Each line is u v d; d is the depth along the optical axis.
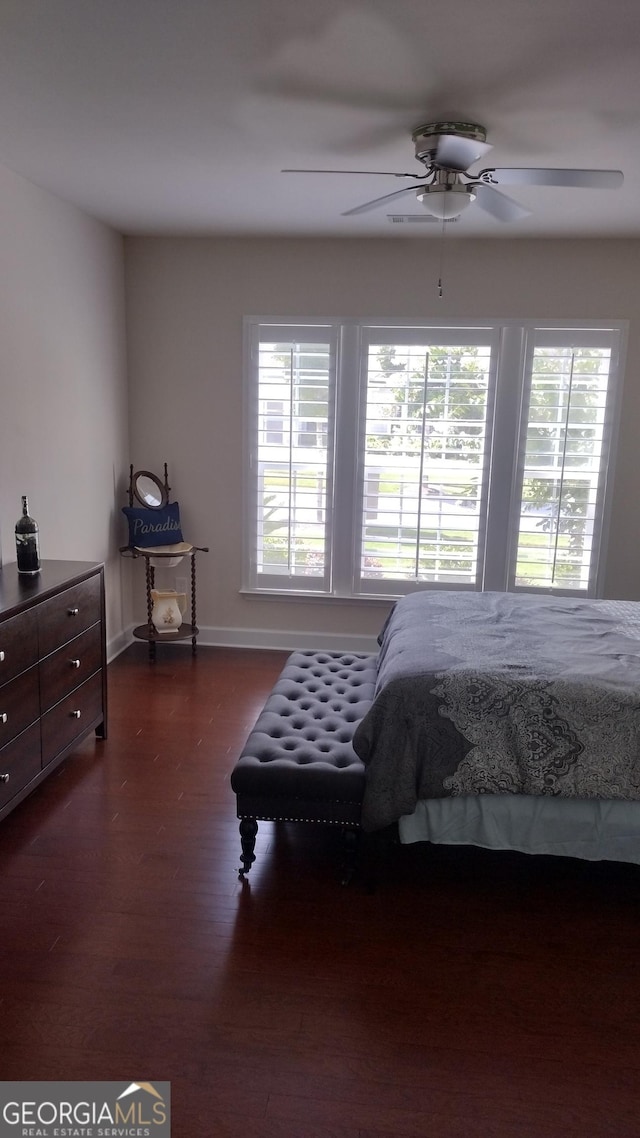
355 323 4.25
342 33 1.94
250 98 2.36
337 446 4.40
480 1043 1.81
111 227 4.11
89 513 4.04
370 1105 1.64
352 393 4.34
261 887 2.40
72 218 3.66
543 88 2.23
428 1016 1.89
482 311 4.19
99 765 3.18
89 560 4.06
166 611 4.43
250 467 4.46
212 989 1.96
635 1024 1.88
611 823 2.27
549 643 2.73
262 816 2.37
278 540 4.52
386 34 1.94
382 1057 1.76
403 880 2.46
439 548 4.39
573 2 1.76
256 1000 1.92
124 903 2.30
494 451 4.30
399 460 4.32
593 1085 1.71
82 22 1.91
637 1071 1.75
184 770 3.14
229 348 4.37
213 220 3.87
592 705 2.28
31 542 2.98
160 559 4.48
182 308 4.36
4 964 2.03
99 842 2.62
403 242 4.17
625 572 4.38
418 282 4.20
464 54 2.03
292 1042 1.80
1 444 3.12
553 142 2.67
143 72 2.19
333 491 4.44
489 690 2.32
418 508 4.35
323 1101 1.65
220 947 2.12
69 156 2.92
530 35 1.92
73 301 3.72
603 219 3.64
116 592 4.50
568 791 2.23
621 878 2.51
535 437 4.25
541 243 4.09
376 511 4.39
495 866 2.56
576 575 4.36
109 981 1.97
